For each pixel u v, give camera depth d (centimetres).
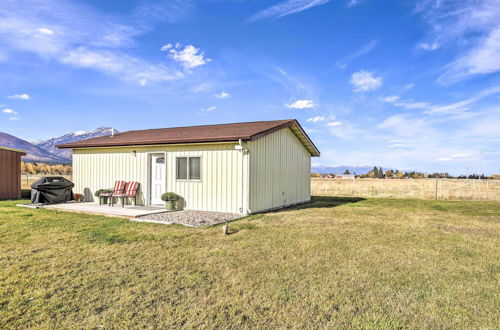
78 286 370
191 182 1073
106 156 1257
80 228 725
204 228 739
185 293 353
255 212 1029
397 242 620
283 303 331
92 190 1291
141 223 800
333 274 424
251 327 279
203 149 1052
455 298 352
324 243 601
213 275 414
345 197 1836
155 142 1100
